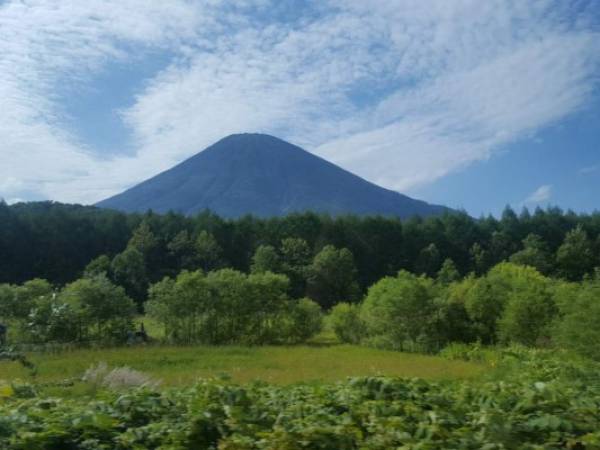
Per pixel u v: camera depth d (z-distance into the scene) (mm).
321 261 65188
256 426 5168
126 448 5016
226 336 38688
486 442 4703
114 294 35219
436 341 33344
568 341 21188
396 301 34188
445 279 61969
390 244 81438
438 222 87750
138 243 73062
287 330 39500
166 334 38281
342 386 6375
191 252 75000
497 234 81375
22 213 77125
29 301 34125
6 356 22812
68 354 26125
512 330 29469
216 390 5941
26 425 5109
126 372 12344
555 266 71125
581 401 5539
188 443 5027
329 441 4797
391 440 4777
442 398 5840
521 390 6016
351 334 38688
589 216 91562
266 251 65688
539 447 4629
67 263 73000
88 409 5594
